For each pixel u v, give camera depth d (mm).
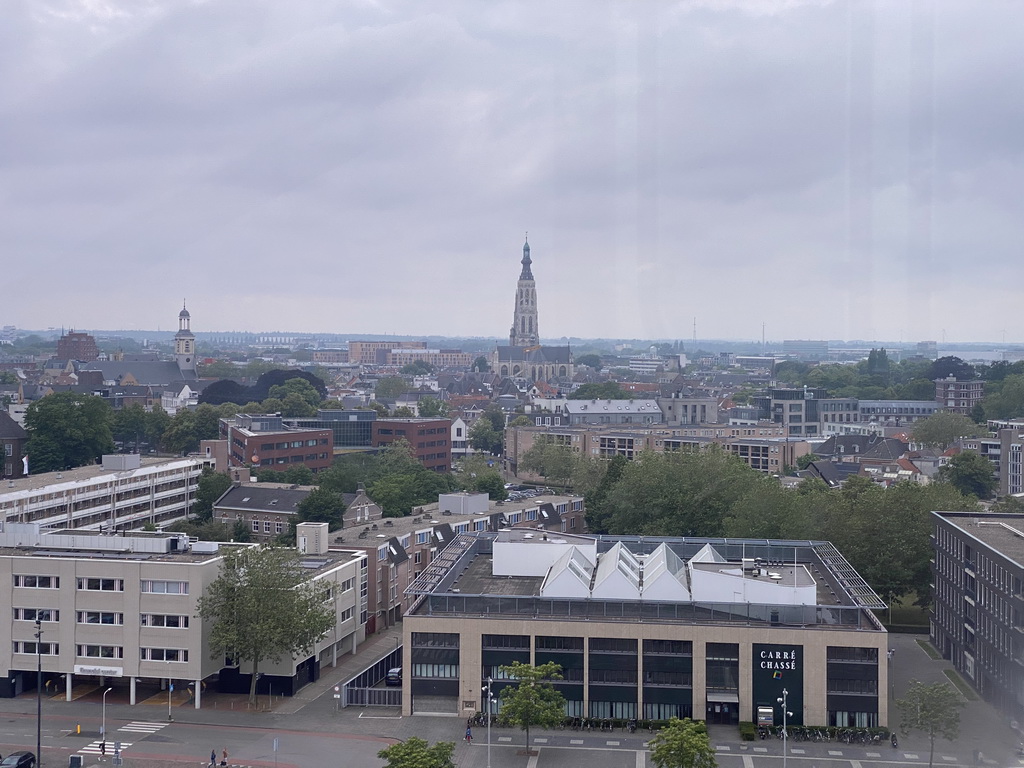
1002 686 133125
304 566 158875
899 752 122250
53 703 140000
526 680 123875
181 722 133000
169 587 138750
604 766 117625
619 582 137125
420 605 140250
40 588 141125
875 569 176875
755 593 134250
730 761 118750
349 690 140375
